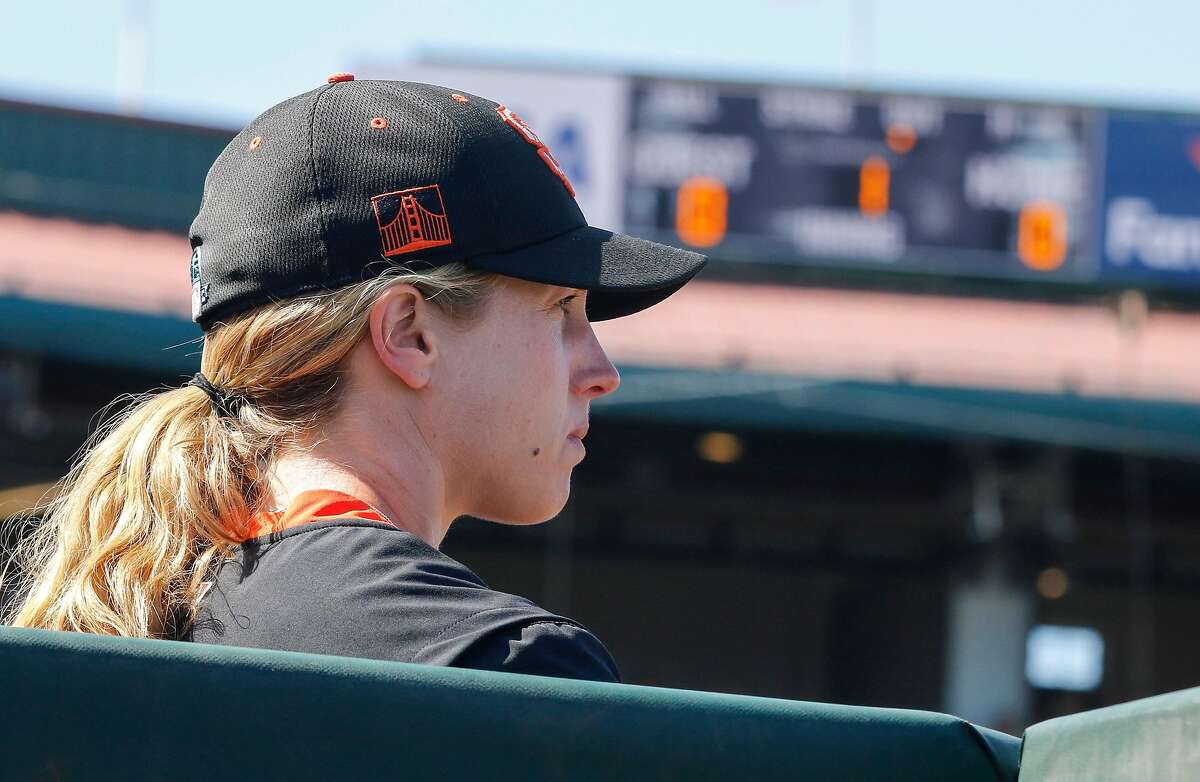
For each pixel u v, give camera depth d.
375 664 3.06
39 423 38.38
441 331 4.12
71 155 38.38
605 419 40.41
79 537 4.16
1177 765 2.78
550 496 4.33
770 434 42.50
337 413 4.11
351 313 4.01
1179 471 44.28
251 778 2.98
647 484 47.25
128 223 38.47
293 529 3.93
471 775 3.02
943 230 40.72
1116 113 40.53
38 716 2.95
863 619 53.62
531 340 4.23
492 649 3.58
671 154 40.56
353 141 4.12
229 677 3.02
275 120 4.30
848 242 40.69
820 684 53.34
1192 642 53.09
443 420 4.15
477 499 4.29
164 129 39.03
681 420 39.38
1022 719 42.72
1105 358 39.12
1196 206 40.28
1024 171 40.69
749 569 53.59
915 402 38.53
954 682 43.75
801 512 49.94
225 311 4.17
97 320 35.25
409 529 4.11
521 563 52.78
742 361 38.12
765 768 3.12
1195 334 40.56
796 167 40.84
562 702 3.08
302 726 3.01
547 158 4.35
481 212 4.11
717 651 53.44
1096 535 50.03
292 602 3.77
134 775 2.96
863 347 38.81
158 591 3.94
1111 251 40.31
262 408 4.12
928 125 40.94
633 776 3.07
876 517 49.34
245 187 4.20
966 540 44.06
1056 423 38.88
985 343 39.47
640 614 53.38
